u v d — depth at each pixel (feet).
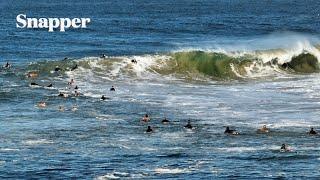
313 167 472.44
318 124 584.81
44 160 488.85
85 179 447.01
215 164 479.00
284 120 598.75
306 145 525.75
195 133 562.66
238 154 502.38
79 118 610.65
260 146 524.11
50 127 580.30
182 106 655.35
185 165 475.72
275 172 461.78
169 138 548.31
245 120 601.21
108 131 569.23
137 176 452.35
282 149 513.04
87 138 547.90
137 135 557.74
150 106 654.53
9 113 628.28
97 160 488.44
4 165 476.54
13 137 549.13
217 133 562.25
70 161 485.97
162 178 447.83
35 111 636.07
